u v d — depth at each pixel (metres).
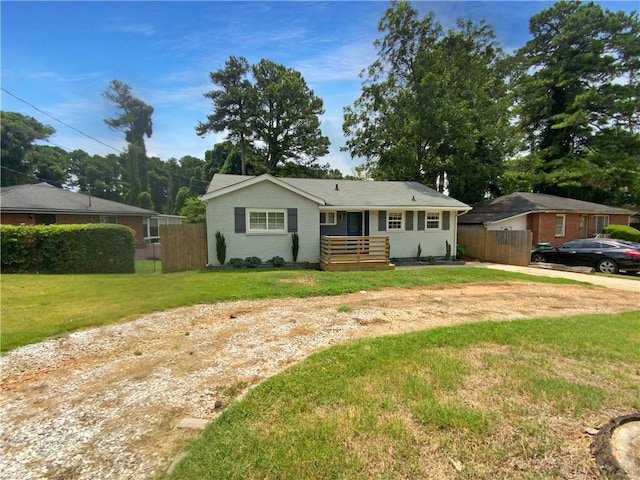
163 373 3.65
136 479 2.12
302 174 33.31
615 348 4.21
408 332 4.95
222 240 12.15
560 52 25.95
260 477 2.07
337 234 14.72
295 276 9.67
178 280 8.95
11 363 3.88
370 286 8.33
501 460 2.21
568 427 2.55
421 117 20.11
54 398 3.14
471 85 21.36
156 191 51.88
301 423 2.62
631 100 23.17
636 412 2.75
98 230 11.44
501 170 23.20
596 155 24.41
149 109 40.78
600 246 12.88
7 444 2.48
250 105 30.75
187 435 2.57
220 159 40.22
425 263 14.97
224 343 4.53
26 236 10.96
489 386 3.20
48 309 6.01
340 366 3.65
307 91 32.44
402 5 21.14
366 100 23.30
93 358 4.04
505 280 9.84
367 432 2.49
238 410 2.82
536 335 4.70
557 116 25.34
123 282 8.63
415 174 22.70
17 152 34.44
